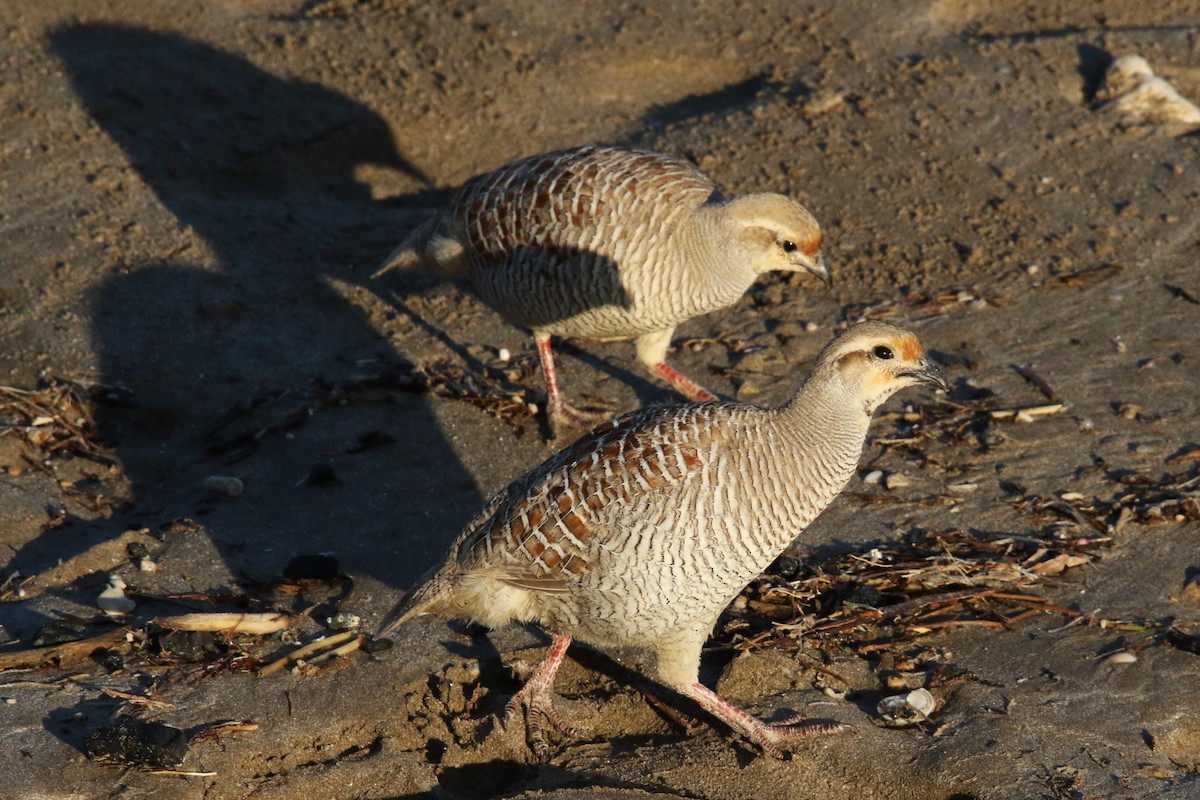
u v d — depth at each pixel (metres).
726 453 8.18
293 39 18.61
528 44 18.98
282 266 15.09
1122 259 14.89
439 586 8.42
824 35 19.31
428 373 13.29
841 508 11.22
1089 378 12.95
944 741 8.63
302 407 12.49
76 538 10.77
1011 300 14.30
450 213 12.55
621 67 18.77
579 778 8.55
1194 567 10.28
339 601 9.99
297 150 16.98
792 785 8.48
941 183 16.31
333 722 8.72
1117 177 16.28
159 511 11.25
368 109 17.59
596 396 13.09
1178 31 19.16
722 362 13.64
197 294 14.34
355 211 16.42
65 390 12.56
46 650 9.11
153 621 9.38
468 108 17.86
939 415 12.51
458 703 9.08
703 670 9.49
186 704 8.76
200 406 12.76
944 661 9.40
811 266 11.75
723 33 19.27
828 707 9.02
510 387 13.25
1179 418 12.25
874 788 8.45
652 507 8.08
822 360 8.51
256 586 10.12
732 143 16.97
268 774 8.33
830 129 17.28
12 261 14.41
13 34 18.25
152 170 16.20
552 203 11.66
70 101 17.05
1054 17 20.09
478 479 11.77
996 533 10.84
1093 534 10.75
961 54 18.81
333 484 11.54
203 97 17.44
